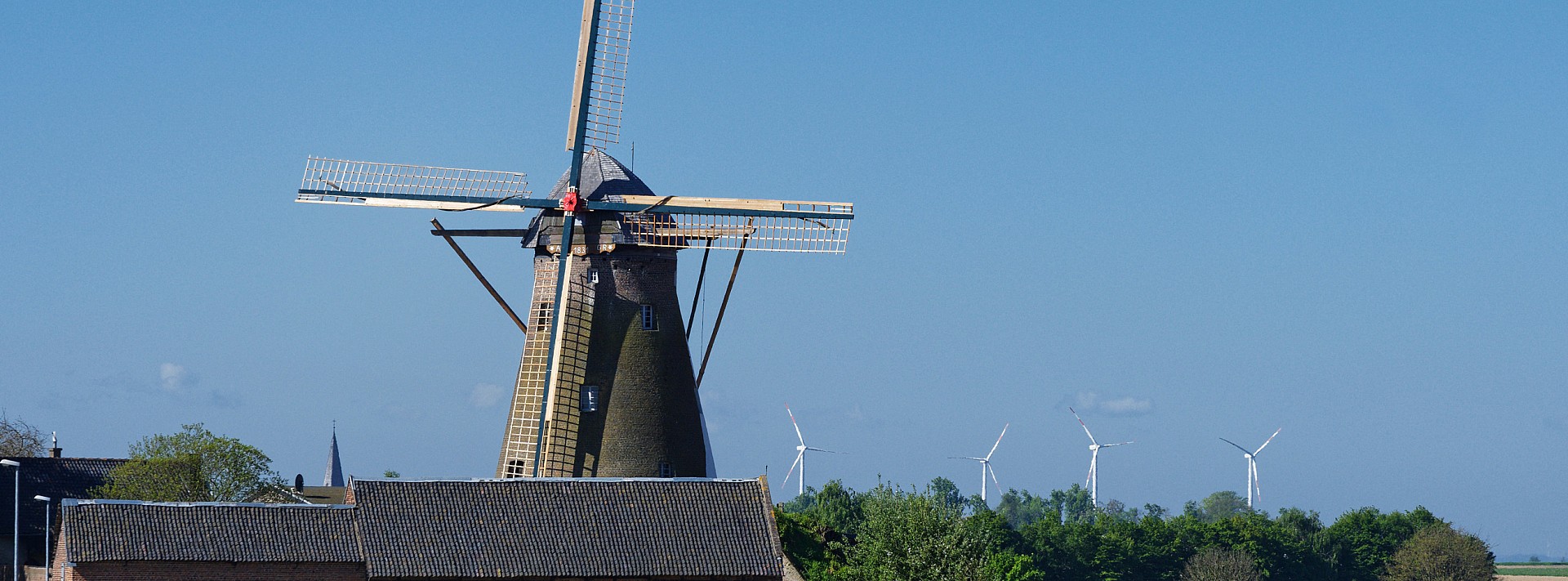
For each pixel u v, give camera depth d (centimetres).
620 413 18312
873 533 18225
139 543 16012
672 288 18862
